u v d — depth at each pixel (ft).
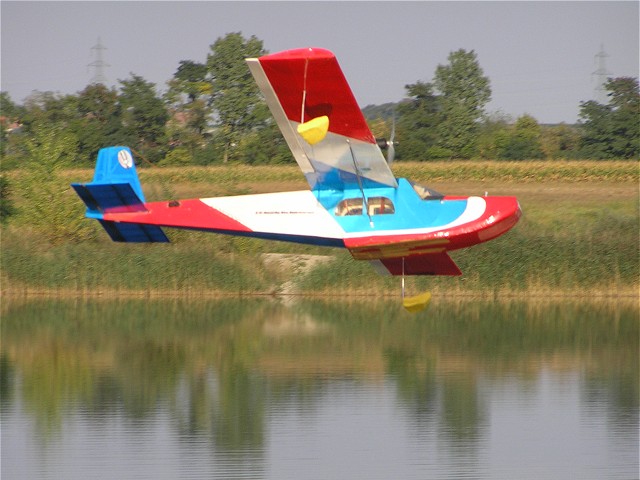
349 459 167.53
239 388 216.54
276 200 190.80
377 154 178.50
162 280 346.95
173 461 167.32
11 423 191.21
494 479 157.48
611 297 328.49
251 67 165.48
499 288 332.19
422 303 189.67
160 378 227.61
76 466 165.17
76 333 284.00
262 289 346.54
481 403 202.59
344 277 341.21
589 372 230.07
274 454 170.91
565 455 168.45
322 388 216.54
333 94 169.07
